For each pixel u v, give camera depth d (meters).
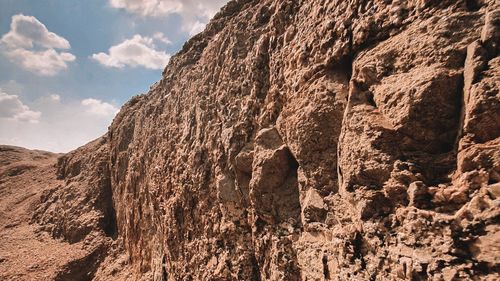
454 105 4.38
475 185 3.88
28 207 31.89
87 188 27.31
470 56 4.18
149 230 15.73
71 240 24.20
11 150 54.19
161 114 16.44
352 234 5.14
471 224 3.68
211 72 12.41
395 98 4.83
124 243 20.50
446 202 4.11
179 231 11.33
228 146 9.20
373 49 5.59
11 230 28.91
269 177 7.67
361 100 5.53
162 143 14.59
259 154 7.95
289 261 6.90
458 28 4.54
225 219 9.11
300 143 6.63
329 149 6.20
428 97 4.46
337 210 5.86
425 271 3.95
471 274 3.57
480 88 3.93
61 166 36.38
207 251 9.64
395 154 4.78
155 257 14.17
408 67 4.91
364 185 5.08
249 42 10.79
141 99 24.47
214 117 10.85
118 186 22.50
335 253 5.55
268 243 7.62
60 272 20.30
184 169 11.61
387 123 4.93
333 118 6.14
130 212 18.41
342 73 6.36
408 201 4.54
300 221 7.02
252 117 9.02
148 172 15.80
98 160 28.30
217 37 14.23
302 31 7.71
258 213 7.88
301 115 6.65
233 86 10.39
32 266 20.95
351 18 6.17
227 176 9.30
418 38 4.88
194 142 11.44
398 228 4.53
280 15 9.03
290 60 7.73
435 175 4.45
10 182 39.81
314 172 6.41
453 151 4.38
